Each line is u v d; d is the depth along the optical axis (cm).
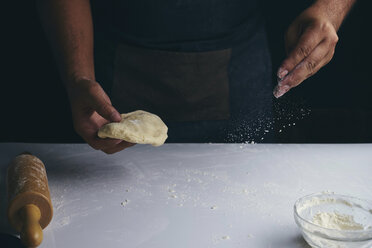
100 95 131
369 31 294
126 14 182
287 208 117
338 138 290
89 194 126
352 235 91
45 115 298
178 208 118
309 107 301
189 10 179
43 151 155
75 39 159
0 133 298
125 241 104
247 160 146
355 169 139
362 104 308
